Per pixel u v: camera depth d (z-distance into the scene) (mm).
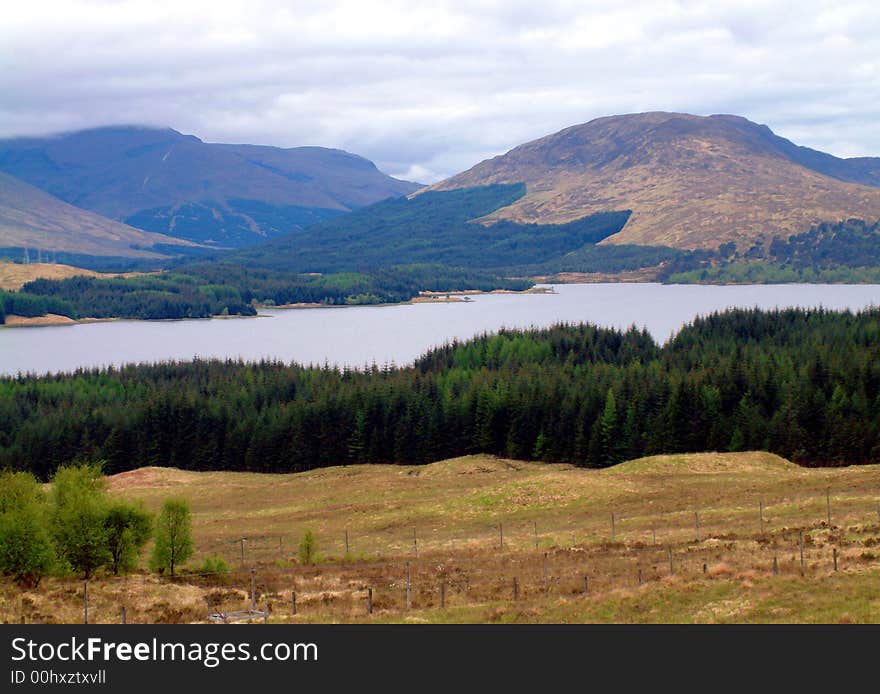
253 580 50906
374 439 142750
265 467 144625
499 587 52406
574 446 130125
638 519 75250
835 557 47062
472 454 140500
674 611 43594
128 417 154000
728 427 126000
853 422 116625
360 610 48812
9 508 61000
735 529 65562
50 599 51656
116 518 59812
